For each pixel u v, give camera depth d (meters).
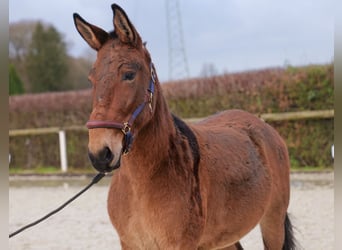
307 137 10.84
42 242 5.98
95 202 8.62
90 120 2.55
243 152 3.65
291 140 10.95
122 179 3.01
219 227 3.30
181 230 2.90
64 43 33.19
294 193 8.44
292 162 10.98
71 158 13.62
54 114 14.27
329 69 10.71
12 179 12.51
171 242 2.90
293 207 7.34
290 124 10.94
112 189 3.11
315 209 7.15
